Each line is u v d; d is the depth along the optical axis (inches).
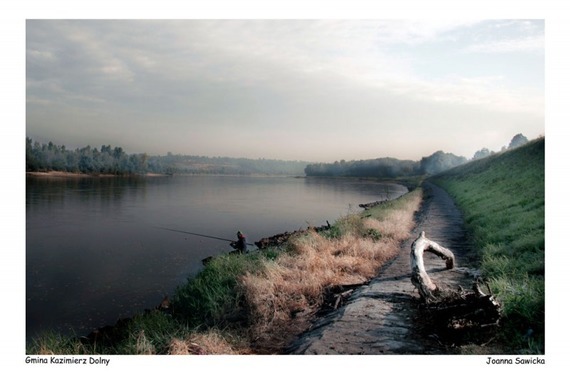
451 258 376.2
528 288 253.0
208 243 836.6
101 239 877.8
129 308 434.9
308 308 308.2
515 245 395.9
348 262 407.5
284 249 496.1
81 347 307.3
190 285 427.5
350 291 329.1
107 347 304.5
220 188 3171.8
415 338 224.2
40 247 783.1
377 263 430.6
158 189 2753.4
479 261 399.9
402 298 291.7
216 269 454.0
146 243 831.7
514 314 229.3
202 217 1273.4
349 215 767.7
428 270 380.8
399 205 1082.1
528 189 805.2
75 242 839.1
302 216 1299.2
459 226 681.0
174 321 332.2
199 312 341.1
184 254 722.2
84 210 1412.4
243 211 1459.2
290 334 267.7
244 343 257.4
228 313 317.7
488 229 541.3
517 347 205.8
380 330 235.1
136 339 280.1
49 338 327.9
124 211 1416.1
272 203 1814.7
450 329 223.9
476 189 1310.3
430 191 1989.4
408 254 460.4
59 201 1676.9
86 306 442.3
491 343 213.2
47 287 510.9
